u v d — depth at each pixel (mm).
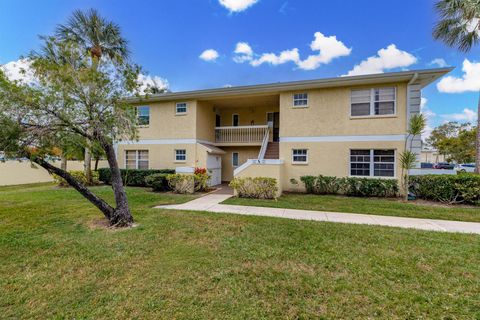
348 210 7512
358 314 2574
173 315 2559
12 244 4480
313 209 7637
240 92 12352
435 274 3385
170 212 6980
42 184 14328
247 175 10250
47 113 4816
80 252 4141
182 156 13664
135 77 5664
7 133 4281
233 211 7258
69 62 5223
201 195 10461
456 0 9453
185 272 3471
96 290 3035
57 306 2723
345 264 3697
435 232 5223
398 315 2553
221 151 14641
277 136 15719
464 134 29062
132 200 8898
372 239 4766
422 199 9312
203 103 14359
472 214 7020
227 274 3412
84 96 5109
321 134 11203
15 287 3094
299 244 4523
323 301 2799
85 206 7641
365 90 10633
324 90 11195
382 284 3139
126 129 5680
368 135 10523
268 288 3068
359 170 10727
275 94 12422
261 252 4160
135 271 3506
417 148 9820
